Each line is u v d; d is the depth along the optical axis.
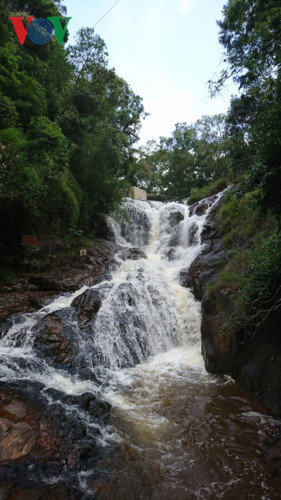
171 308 8.95
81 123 14.15
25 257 10.12
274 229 7.94
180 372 6.39
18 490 2.90
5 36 11.35
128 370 6.50
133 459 3.59
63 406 4.39
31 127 10.00
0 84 10.56
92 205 14.74
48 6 15.71
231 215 10.68
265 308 5.48
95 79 16.31
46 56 15.16
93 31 16.19
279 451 3.47
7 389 4.61
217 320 6.57
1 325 6.96
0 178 8.33
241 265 7.41
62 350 6.07
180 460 3.59
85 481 3.18
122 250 13.66
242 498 3.01
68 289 9.15
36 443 3.49
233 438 4.01
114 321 7.39
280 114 4.03
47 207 10.73
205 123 26.94
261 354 5.41
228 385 5.66
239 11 6.51
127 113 23.58
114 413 4.63
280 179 4.48
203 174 27.92
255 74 4.93
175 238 15.03
